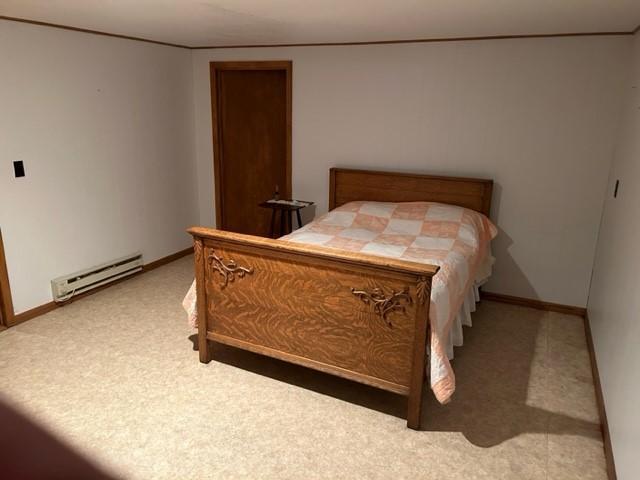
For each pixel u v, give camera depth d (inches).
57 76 137.8
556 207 149.1
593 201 144.6
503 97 148.2
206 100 191.3
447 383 92.5
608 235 125.2
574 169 144.9
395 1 98.8
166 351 123.6
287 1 100.3
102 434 93.5
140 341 128.3
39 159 135.7
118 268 164.1
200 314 114.7
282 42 165.5
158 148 178.7
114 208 162.7
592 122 140.3
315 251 96.0
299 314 103.3
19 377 111.0
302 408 102.8
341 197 173.3
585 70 137.9
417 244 130.0
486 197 151.9
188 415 99.6
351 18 118.3
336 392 108.6
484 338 135.9
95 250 157.5
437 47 152.6
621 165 121.3
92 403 102.5
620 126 133.2
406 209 152.1
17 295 135.0
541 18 114.9
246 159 199.3
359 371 100.3
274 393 107.7
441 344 95.1
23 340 127.3
